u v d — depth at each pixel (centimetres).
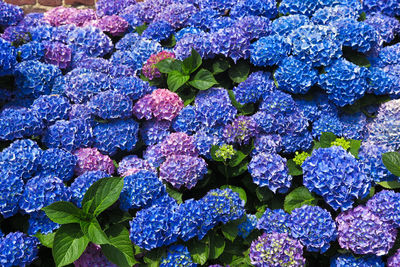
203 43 221
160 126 217
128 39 238
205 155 210
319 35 213
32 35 238
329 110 219
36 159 198
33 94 222
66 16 255
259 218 204
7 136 202
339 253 197
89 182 195
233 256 199
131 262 188
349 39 215
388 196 194
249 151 212
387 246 190
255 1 231
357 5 230
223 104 212
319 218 192
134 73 230
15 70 220
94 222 187
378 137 212
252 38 221
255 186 211
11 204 190
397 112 213
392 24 232
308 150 215
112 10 260
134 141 214
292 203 201
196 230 192
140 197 194
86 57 234
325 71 215
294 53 217
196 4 253
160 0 252
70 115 214
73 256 183
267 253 188
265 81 216
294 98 220
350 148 207
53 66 226
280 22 224
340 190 192
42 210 189
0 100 223
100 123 215
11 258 184
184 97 223
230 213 193
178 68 221
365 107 221
